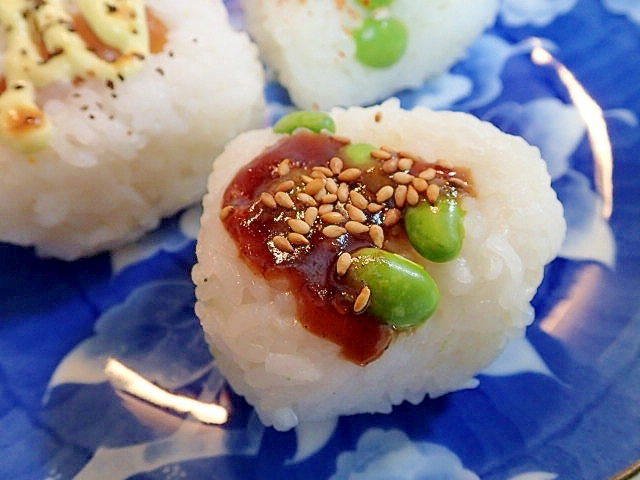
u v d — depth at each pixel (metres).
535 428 0.08
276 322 0.07
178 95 0.10
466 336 0.08
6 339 0.09
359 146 0.08
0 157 0.09
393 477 0.08
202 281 0.08
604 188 0.10
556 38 0.12
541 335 0.09
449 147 0.08
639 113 0.11
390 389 0.08
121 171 0.10
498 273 0.08
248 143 0.09
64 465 0.08
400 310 0.07
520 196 0.08
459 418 0.09
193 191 0.11
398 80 0.12
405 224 0.08
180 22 0.10
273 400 0.08
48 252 0.10
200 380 0.09
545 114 0.11
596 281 0.09
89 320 0.10
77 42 0.09
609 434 0.08
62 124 0.09
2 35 0.09
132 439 0.09
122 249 0.10
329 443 0.08
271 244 0.08
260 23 0.12
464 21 0.11
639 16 0.12
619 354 0.09
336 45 0.11
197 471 0.08
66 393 0.09
